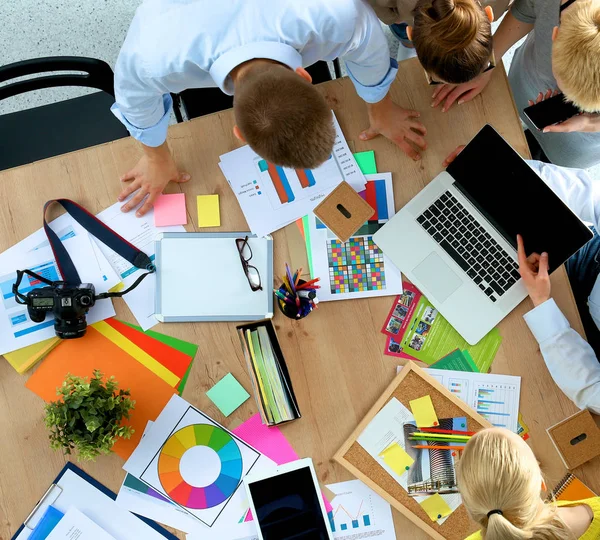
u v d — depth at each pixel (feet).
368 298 4.80
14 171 4.85
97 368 4.68
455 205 4.81
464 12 3.63
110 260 4.82
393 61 4.52
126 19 7.40
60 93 7.32
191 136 4.93
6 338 4.66
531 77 5.60
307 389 4.69
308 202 4.86
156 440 4.61
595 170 7.34
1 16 7.32
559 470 4.63
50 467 4.57
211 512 4.58
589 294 5.50
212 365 4.70
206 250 4.80
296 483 4.56
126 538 4.56
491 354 4.73
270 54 3.51
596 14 4.01
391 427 4.63
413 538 4.60
